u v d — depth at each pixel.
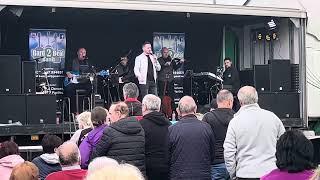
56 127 8.57
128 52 12.77
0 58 8.98
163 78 11.67
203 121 5.55
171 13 10.98
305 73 10.27
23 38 12.05
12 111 8.62
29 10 10.31
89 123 5.84
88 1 8.97
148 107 5.52
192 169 5.26
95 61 12.70
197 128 5.32
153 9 9.47
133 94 6.33
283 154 3.31
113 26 12.75
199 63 13.30
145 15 11.50
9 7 8.91
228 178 5.73
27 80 9.51
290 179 3.26
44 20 12.07
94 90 11.00
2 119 8.56
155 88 11.07
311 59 10.49
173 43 13.03
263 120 4.95
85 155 5.13
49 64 11.84
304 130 10.16
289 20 10.84
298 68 10.48
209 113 5.79
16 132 8.28
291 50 10.83
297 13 10.34
